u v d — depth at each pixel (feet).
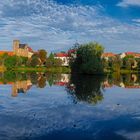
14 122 80.23
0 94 154.20
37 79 286.87
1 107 107.76
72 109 104.47
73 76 337.31
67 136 66.23
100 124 79.56
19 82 247.29
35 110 101.19
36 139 63.16
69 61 380.99
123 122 82.99
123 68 583.17
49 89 185.47
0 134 66.90
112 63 534.37
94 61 357.61
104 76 358.23
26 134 67.15
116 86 222.48
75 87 200.64
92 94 158.30
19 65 584.81
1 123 78.69
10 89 184.14
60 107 109.09
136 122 83.30
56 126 75.77
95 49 367.25
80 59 369.71
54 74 400.47
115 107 111.55
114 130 72.95
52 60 592.60
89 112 98.99
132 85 237.66
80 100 131.03
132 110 105.19
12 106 110.63
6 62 562.25
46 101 126.41
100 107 110.83
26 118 86.02
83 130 72.18
